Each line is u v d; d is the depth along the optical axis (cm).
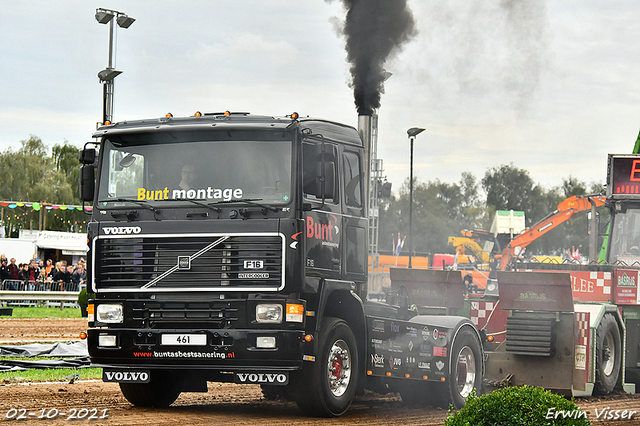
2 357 1953
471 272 5047
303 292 1182
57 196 7931
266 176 1185
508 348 1630
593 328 1631
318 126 1271
